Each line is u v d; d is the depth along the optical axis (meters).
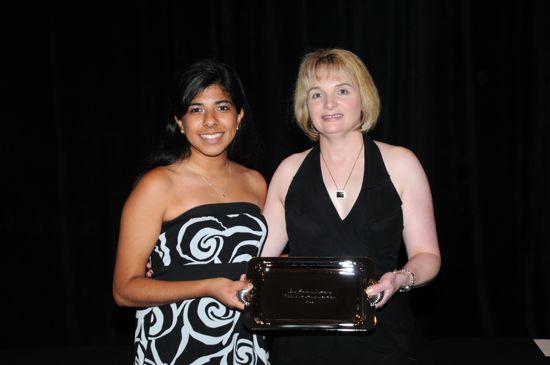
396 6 3.89
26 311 4.27
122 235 2.16
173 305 2.15
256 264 2.01
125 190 4.08
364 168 2.15
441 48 3.87
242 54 3.95
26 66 4.04
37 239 4.19
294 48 3.94
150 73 4.00
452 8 3.85
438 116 3.91
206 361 2.16
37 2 4.01
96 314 4.23
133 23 3.99
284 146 3.96
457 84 3.88
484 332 4.10
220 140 2.19
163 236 2.18
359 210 2.12
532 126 3.92
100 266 4.18
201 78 2.16
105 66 4.02
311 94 2.13
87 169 4.09
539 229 3.99
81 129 4.06
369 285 1.93
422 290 4.13
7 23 4.02
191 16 3.95
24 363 4.04
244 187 2.35
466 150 3.92
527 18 3.86
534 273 4.05
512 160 3.96
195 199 2.21
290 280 2.01
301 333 2.13
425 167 3.93
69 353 4.19
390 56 3.90
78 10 4.00
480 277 4.04
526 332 4.10
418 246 2.12
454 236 4.01
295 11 3.93
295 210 2.18
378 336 2.08
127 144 4.05
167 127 2.29
